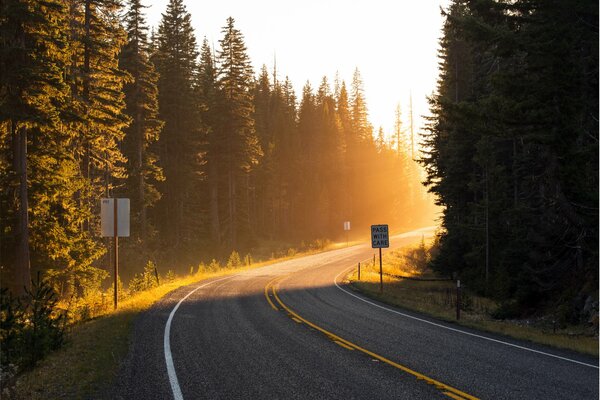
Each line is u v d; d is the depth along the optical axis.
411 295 25.95
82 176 24.97
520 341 12.12
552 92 15.41
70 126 21.25
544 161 21.25
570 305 17.47
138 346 10.45
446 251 34.62
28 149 20.83
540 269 20.77
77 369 8.46
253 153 54.59
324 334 12.22
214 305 17.81
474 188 29.50
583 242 18.45
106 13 26.62
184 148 47.34
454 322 15.43
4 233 19.38
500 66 25.47
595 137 16.20
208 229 55.19
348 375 8.16
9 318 9.32
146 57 37.34
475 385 7.64
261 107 84.38
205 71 63.97
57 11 19.16
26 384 7.63
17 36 18.53
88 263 22.73
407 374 8.28
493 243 28.30
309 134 91.44
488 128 16.84
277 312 16.28
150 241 41.78
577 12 15.55
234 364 8.88
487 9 17.27
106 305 17.73
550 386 7.66
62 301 19.98
